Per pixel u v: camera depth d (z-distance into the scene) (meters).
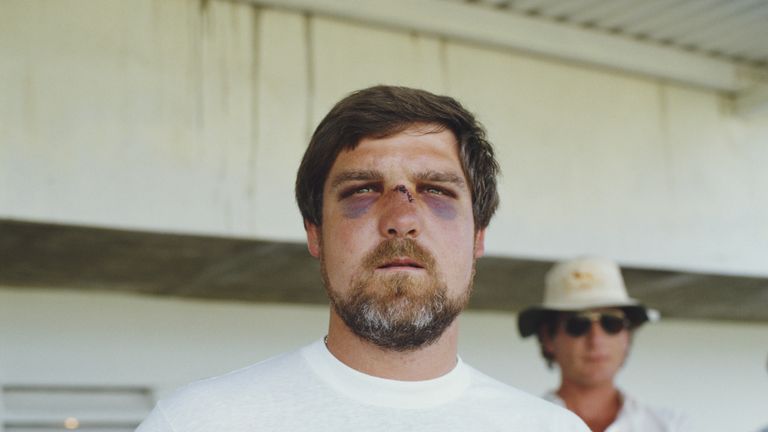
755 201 5.29
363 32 4.35
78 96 3.77
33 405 4.71
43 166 3.68
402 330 1.70
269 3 4.14
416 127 1.83
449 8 4.45
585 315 3.67
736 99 5.33
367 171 1.78
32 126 3.69
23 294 4.82
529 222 4.64
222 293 5.12
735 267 5.18
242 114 4.05
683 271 5.06
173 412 1.69
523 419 1.79
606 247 4.82
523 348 6.07
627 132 4.98
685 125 5.16
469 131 1.88
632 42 4.93
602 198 4.84
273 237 4.03
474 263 1.91
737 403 6.86
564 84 4.83
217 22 4.05
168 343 5.08
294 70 4.18
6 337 4.74
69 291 4.91
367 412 1.71
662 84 5.13
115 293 5.01
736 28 4.87
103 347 4.93
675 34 4.94
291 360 1.80
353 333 1.74
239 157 4.02
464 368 1.83
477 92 4.59
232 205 3.98
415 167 1.78
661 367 6.60
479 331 5.96
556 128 4.77
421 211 1.75
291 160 4.11
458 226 1.77
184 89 3.96
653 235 4.96
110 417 4.80
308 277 4.82
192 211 3.90
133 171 3.82
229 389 1.73
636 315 3.82
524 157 4.67
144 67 3.89
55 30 3.77
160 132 3.89
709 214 5.15
